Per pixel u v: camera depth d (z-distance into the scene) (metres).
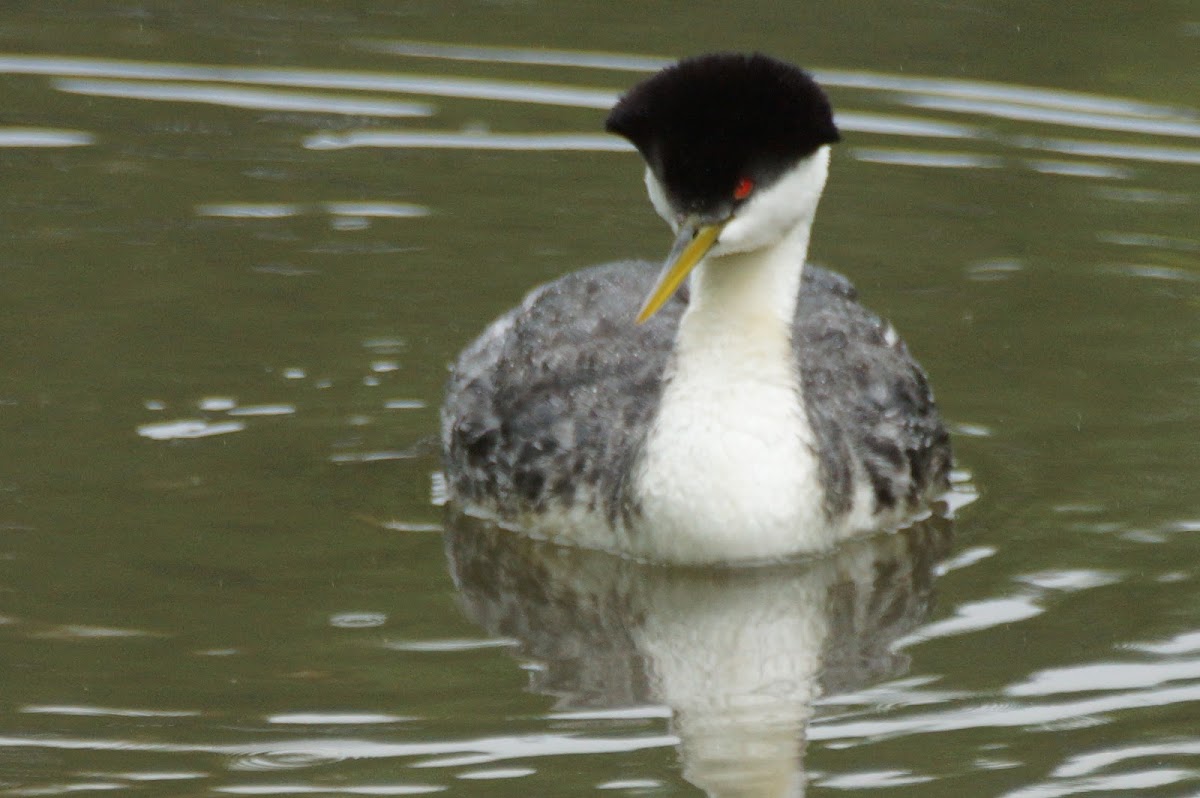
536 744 10.26
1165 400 14.79
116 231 17.22
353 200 17.91
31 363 15.02
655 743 10.28
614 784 9.87
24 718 10.40
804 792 9.83
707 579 12.41
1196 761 10.06
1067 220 17.59
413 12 22.19
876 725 10.48
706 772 9.98
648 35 21.30
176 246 17.03
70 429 14.10
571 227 17.52
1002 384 15.11
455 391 14.25
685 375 12.52
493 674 11.04
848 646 11.42
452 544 12.81
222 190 18.05
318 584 12.08
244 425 14.34
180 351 15.33
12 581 11.94
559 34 21.38
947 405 14.81
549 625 11.68
